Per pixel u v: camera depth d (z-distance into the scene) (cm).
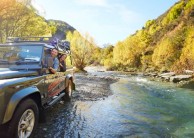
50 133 562
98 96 1130
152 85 1827
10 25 2128
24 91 443
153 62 4241
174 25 5800
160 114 819
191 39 2939
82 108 849
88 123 661
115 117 747
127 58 5281
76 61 4203
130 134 582
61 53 840
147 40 5609
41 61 583
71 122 663
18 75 476
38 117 504
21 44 620
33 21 2336
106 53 8644
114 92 1338
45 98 601
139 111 855
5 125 407
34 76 536
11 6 1958
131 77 2856
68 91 942
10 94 404
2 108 382
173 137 571
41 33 2448
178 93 1369
